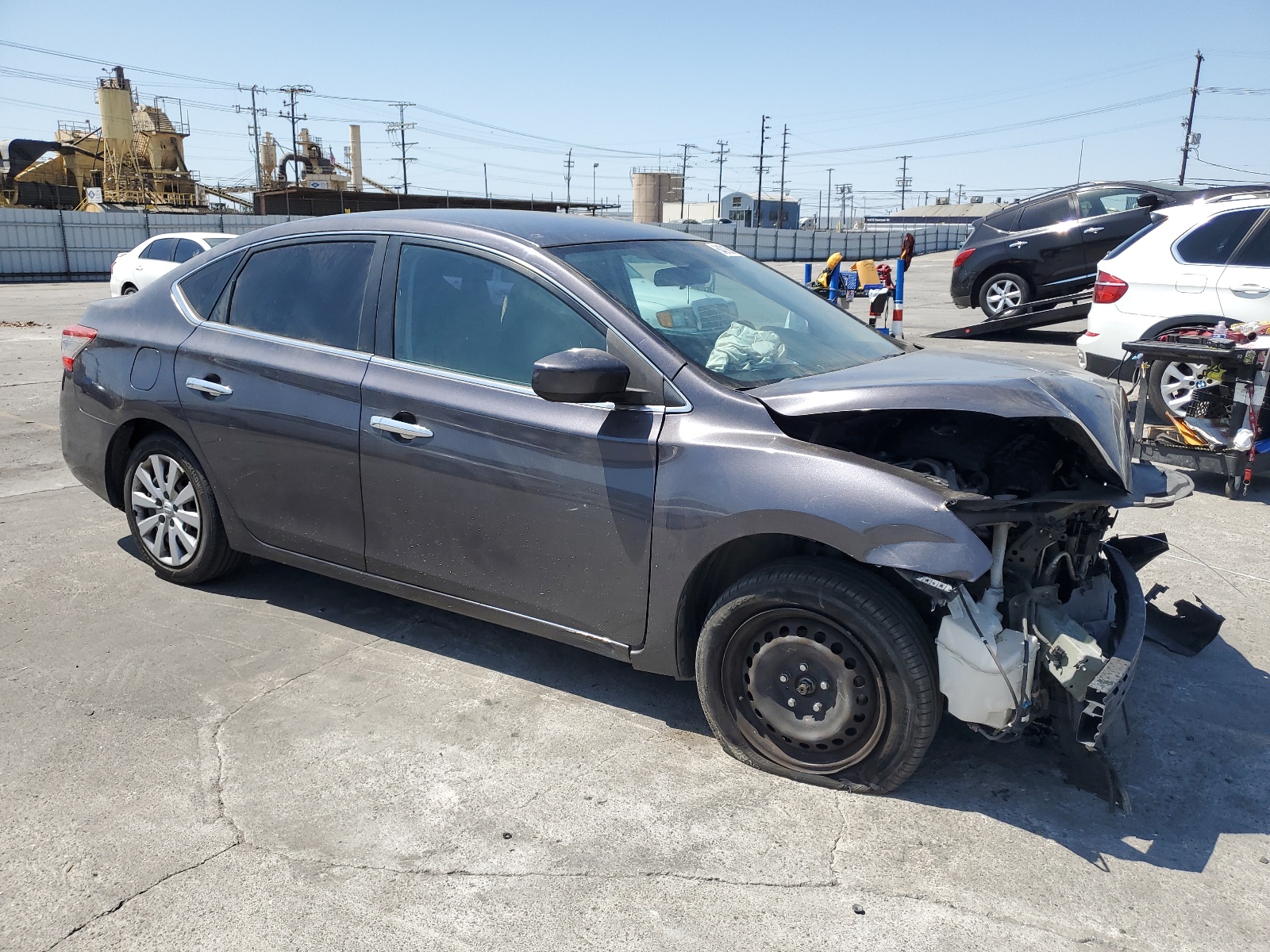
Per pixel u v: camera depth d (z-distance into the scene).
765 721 2.89
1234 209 6.84
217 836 2.57
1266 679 3.57
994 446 2.98
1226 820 2.72
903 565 2.50
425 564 3.39
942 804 2.76
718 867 2.48
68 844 2.53
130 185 48.78
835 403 2.73
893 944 2.22
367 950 2.18
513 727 3.17
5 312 18.12
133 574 4.44
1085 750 2.68
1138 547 3.77
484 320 3.25
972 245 13.68
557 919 2.29
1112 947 2.21
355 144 69.44
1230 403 5.81
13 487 5.91
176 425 3.95
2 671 3.48
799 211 82.88
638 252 3.51
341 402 3.46
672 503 2.85
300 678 3.47
